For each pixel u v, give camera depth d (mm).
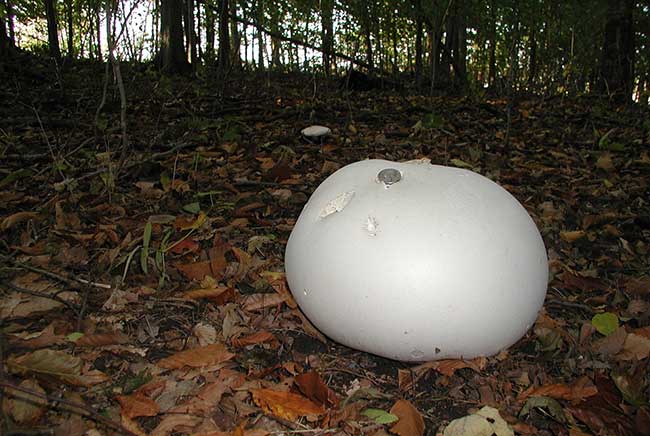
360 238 517
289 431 483
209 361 557
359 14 2428
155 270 736
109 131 1316
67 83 2020
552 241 905
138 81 2068
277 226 901
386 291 500
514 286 521
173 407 497
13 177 931
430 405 531
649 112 2248
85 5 2580
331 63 3328
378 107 1924
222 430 480
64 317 622
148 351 586
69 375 500
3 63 2250
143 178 1102
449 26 3020
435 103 2051
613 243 908
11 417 455
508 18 1787
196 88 2154
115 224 863
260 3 2137
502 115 1836
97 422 469
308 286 553
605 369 582
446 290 496
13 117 1517
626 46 2615
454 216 516
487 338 528
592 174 1251
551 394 530
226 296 677
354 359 598
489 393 539
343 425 492
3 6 2320
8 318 613
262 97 2039
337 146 1361
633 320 681
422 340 516
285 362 584
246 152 1310
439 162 1268
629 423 498
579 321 673
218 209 962
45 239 813
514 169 1255
